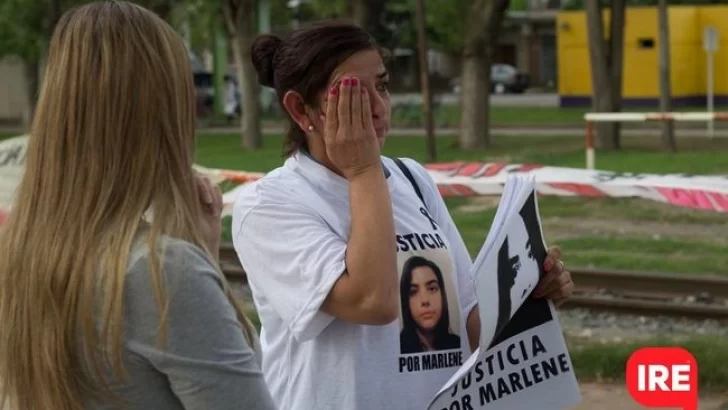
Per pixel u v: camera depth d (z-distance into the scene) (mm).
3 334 2152
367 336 2672
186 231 2146
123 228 2100
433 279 2771
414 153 23438
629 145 23922
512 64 68125
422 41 20953
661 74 22516
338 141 2535
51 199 2162
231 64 46562
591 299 8500
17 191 2238
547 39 66250
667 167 18203
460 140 24203
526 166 9898
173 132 2205
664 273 9281
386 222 2518
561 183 9031
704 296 8875
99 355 2051
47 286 2088
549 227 12812
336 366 2660
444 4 23547
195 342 2045
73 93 2164
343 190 2732
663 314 8312
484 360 2764
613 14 23172
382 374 2670
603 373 6777
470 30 23594
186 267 2066
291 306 2607
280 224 2672
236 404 2070
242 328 2186
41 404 2115
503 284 2619
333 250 2586
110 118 2150
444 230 2988
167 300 2029
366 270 2475
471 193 9445
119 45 2168
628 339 7379
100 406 2084
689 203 8445
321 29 2705
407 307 2729
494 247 2615
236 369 2076
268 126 35312
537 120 34000
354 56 2680
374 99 2688
